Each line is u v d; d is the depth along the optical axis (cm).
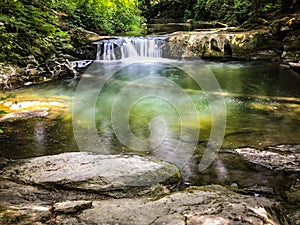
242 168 352
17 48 791
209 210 204
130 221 189
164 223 186
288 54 994
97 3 1270
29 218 187
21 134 454
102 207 209
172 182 295
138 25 1708
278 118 519
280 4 1147
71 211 199
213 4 1845
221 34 1090
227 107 568
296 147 402
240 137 439
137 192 265
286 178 328
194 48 1072
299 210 248
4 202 218
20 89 711
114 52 1027
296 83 755
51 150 404
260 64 981
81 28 1130
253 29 1134
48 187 266
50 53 904
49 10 1017
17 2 670
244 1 1395
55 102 603
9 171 297
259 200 232
